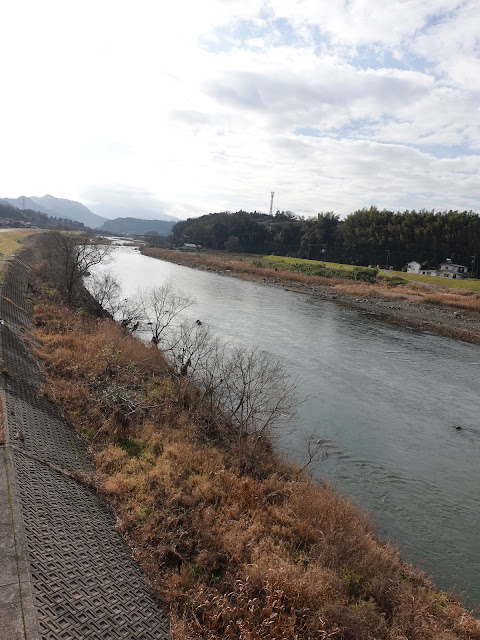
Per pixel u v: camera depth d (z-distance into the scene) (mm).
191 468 10789
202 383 16547
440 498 11789
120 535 8016
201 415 13992
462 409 18625
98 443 11539
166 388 15898
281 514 9359
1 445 8742
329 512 9531
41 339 19219
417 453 14289
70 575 6293
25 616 5125
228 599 6934
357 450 14055
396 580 7965
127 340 20562
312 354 25062
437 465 13617
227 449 12492
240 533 8461
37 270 38156
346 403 17984
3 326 16828
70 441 11039
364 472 12742
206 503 9438
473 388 21609
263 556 7762
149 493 9391
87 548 7125
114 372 16062
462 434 16078
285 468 11883
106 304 32250
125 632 5812
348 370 22641
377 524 10266
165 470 10289
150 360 18594
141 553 7668
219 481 10273
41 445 9727
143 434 12219
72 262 30781
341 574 7809
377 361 25031
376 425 16125
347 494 11430
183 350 19094
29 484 7926
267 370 18906
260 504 9711
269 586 6902
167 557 7707
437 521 10758
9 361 13492
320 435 14805
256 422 14617
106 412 13016
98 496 8992
